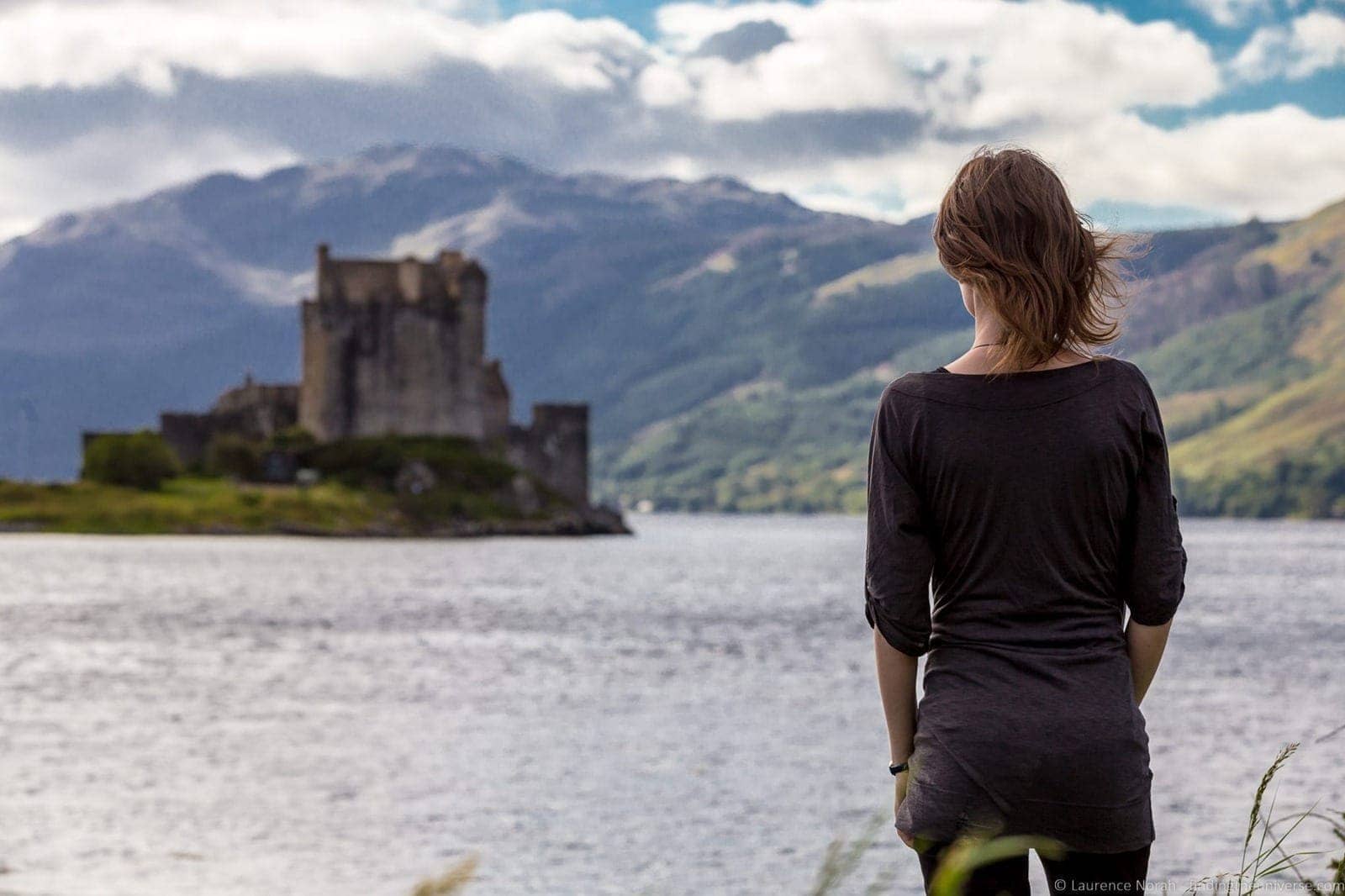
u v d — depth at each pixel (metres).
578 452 187.00
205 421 168.38
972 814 3.98
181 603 68.56
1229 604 81.50
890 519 4.15
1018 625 4.09
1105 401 4.07
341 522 149.88
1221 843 20.25
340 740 29.45
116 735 29.61
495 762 26.92
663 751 28.38
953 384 4.16
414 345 166.00
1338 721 33.53
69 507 145.12
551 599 77.06
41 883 18.22
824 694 38.00
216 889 18.05
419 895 3.23
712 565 123.62
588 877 18.88
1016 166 4.23
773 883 18.47
